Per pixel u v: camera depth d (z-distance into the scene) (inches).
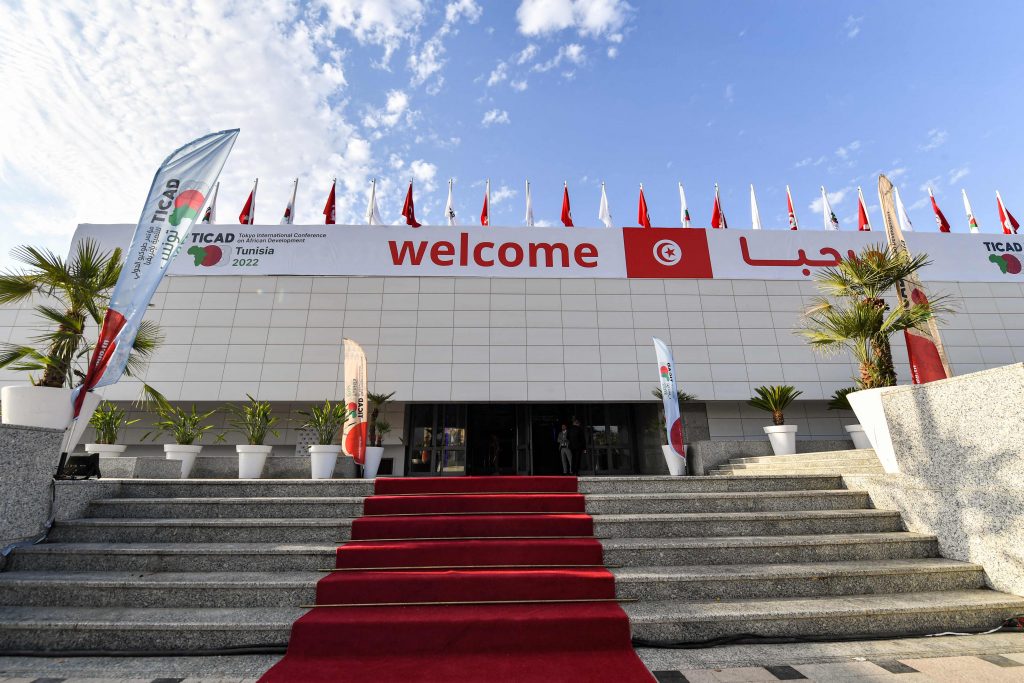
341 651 124.0
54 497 179.5
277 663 118.8
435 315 598.9
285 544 173.9
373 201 700.0
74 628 128.8
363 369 343.0
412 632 126.5
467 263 621.0
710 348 597.3
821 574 152.9
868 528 189.0
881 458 233.0
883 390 202.1
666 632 132.0
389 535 183.9
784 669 114.7
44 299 572.7
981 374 159.5
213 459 335.3
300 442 549.6
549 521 187.5
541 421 636.7
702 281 622.8
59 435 183.2
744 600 147.6
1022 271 625.3
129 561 159.6
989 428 156.7
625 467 617.0
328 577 151.6
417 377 575.8
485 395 572.7
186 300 585.6
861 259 295.3
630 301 613.0
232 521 182.5
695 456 434.9
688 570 157.8
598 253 630.5
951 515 169.2
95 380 209.6
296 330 584.4
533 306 607.2
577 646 127.3
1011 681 106.7
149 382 553.3
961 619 139.0
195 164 241.8
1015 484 148.0
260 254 609.6
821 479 228.7
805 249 636.7
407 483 234.2
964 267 624.7
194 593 143.9
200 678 111.5
